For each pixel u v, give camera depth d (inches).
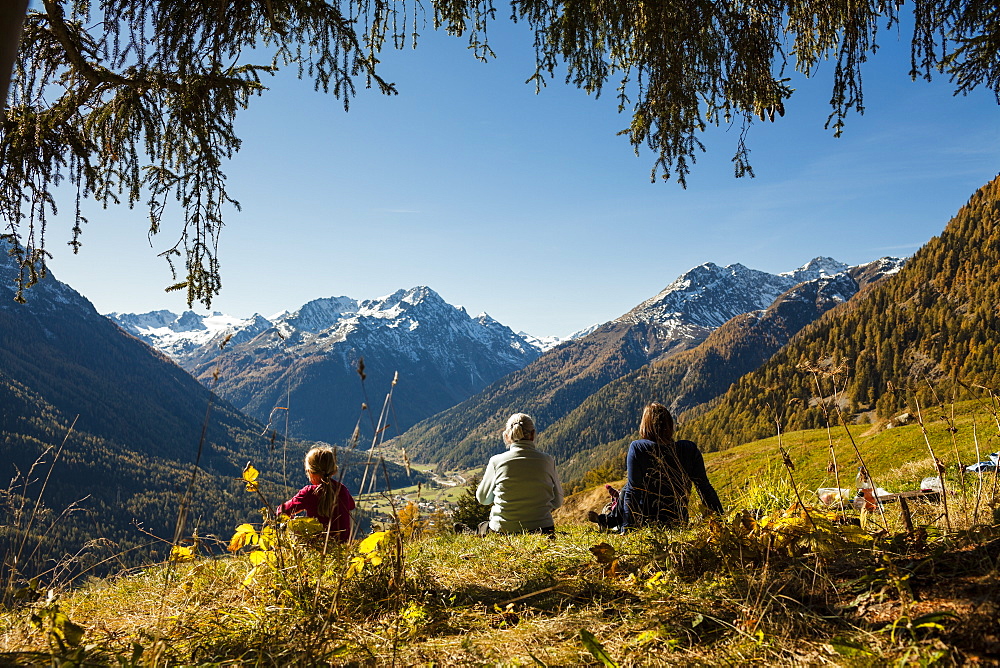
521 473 236.2
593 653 87.3
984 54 169.3
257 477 131.5
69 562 124.9
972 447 282.7
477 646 98.1
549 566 148.1
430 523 131.8
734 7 180.2
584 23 178.2
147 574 166.7
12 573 121.0
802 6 193.2
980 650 75.9
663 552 131.3
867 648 81.8
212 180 176.1
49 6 143.3
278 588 124.0
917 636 81.6
